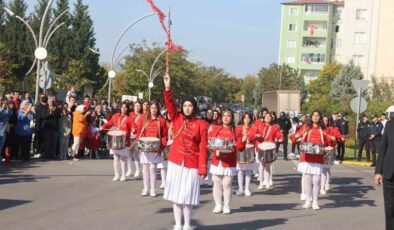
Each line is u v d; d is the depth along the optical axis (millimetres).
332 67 71312
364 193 14789
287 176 17984
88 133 19922
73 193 11859
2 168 15492
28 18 75000
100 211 10016
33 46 71875
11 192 11586
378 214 11336
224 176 10414
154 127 12109
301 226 9570
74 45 74125
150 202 11188
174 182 8180
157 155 11938
